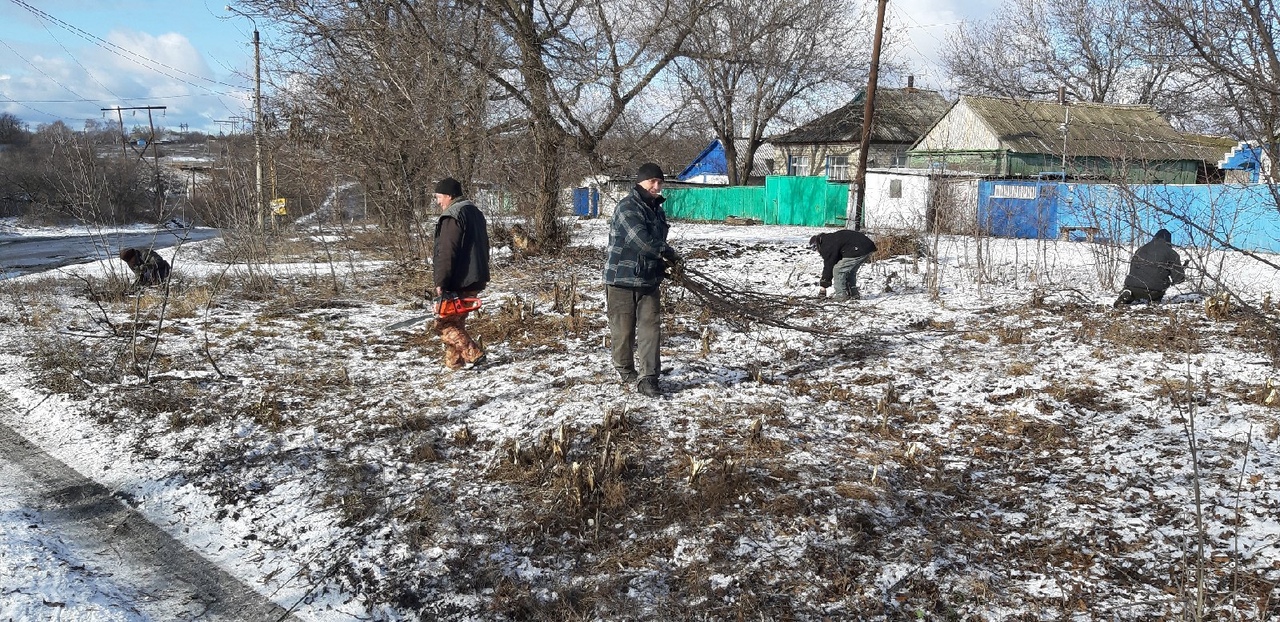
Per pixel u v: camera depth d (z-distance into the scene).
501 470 4.46
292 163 14.26
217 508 4.20
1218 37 4.00
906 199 26.98
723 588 3.39
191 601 3.42
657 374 5.60
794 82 33.12
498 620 3.26
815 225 29.53
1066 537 3.73
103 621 3.17
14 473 4.59
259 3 13.70
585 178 18.83
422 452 4.72
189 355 6.94
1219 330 7.43
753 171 43.94
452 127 13.38
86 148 10.48
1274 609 3.09
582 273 12.40
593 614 3.27
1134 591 3.29
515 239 14.86
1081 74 30.84
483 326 8.00
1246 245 13.88
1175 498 4.03
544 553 3.69
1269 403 5.21
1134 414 5.24
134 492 4.37
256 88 13.80
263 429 5.16
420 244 12.80
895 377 6.14
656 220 5.57
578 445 4.69
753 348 7.06
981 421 5.23
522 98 14.62
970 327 7.98
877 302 9.59
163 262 11.09
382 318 8.73
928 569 3.51
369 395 5.83
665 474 4.35
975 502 4.13
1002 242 16.84
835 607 3.27
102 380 6.09
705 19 21.83
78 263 17.39
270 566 3.69
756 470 4.34
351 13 13.54
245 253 11.84
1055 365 6.42
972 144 29.25
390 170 12.91
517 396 5.68
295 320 8.60
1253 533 3.63
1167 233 8.40
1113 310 8.51
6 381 6.20
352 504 4.14
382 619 3.30
